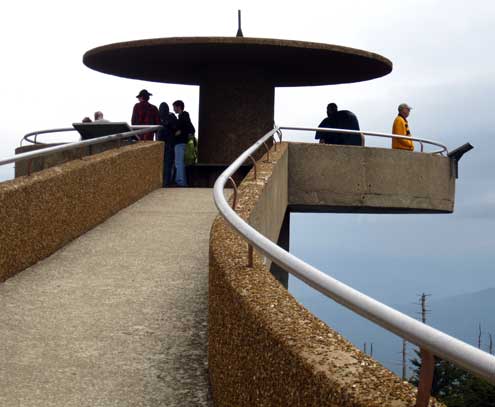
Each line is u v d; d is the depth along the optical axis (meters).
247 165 16.52
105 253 8.42
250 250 4.55
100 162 10.02
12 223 7.47
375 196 15.43
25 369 5.11
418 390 2.18
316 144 14.80
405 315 2.19
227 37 14.91
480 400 37.03
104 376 5.03
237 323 3.88
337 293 2.57
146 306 6.55
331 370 2.66
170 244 8.84
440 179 16.67
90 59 17.11
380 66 17.02
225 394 4.20
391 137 15.61
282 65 16.92
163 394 4.77
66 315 6.29
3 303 6.58
